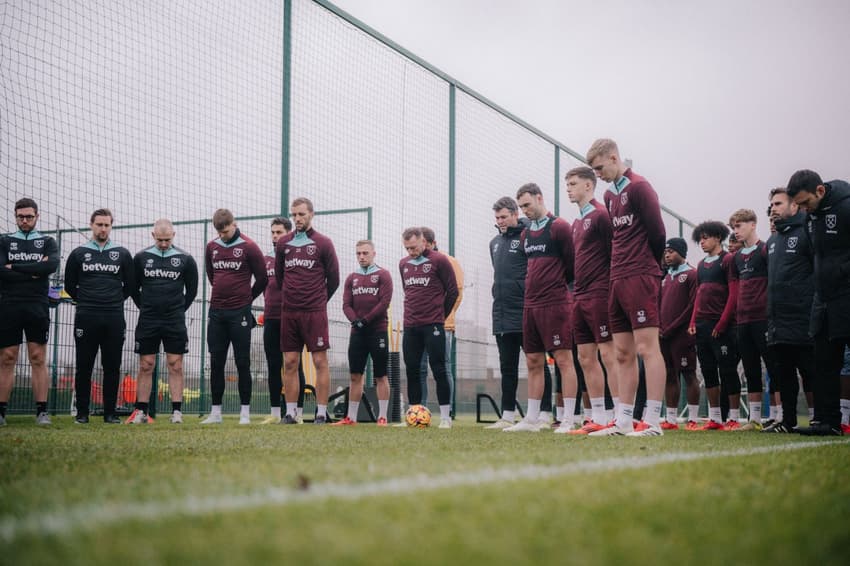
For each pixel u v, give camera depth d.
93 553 1.21
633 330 5.14
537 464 2.66
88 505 1.70
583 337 5.83
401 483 2.07
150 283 7.39
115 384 7.34
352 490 1.93
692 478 2.26
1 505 1.71
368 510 1.60
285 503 1.70
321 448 3.59
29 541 1.32
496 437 4.81
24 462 2.76
